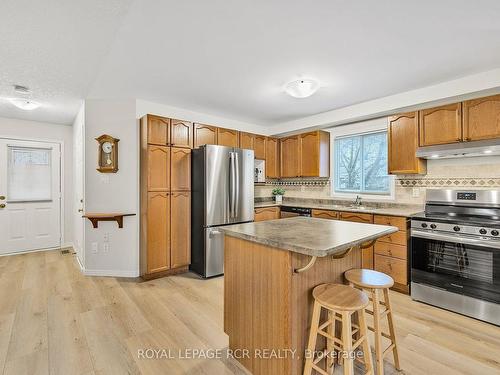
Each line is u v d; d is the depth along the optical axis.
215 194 3.44
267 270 1.62
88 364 1.76
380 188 3.91
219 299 2.76
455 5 1.72
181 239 3.53
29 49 2.23
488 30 1.99
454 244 2.51
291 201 5.07
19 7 1.69
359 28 1.97
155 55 2.36
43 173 4.68
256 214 4.14
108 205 3.47
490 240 2.30
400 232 2.95
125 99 3.48
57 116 4.33
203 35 2.05
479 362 1.79
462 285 2.45
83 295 2.82
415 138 3.10
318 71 2.69
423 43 2.17
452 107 2.80
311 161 4.37
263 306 1.64
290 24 1.92
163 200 3.36
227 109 3.99
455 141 2.79
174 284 3.17
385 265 3.06
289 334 1.50
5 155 4.34
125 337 2.07
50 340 2.02
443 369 1.72
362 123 4.03
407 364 1.77
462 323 2.30
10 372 1.68
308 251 1.34
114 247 3.45
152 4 1.68
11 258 4.17
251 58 2.42
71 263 3.93
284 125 4.85
